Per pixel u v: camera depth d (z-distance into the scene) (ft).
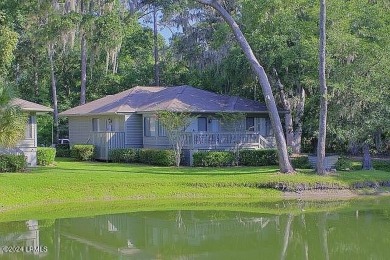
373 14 85.92
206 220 52.01
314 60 84.53
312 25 87.81
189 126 95.35
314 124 93.35
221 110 94.99
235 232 46.37
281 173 74.64
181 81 142.92
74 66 144.36
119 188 65.26
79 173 72.08
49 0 114.01
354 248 40.37
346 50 81.71
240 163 88.28
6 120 64.28
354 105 81.05
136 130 100.63
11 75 138.10
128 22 129.70
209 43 116.78
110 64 139.54
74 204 60.23
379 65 80.89
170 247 40.63
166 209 58.23
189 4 121.49
